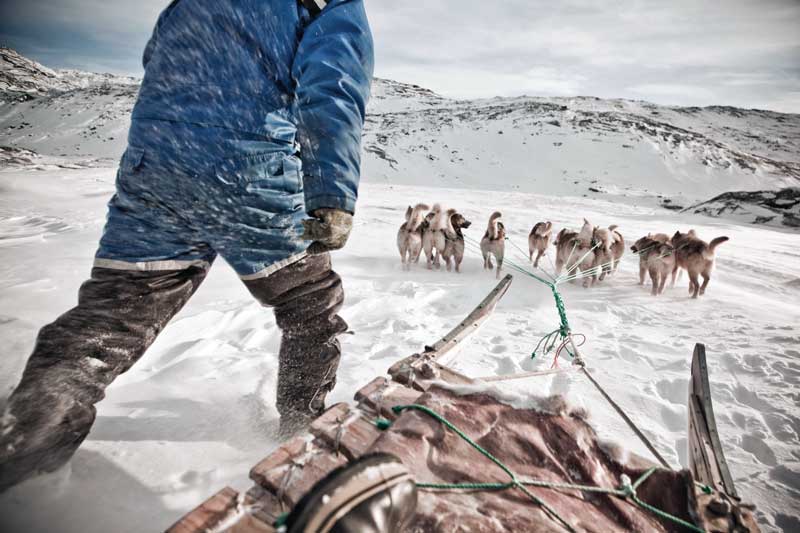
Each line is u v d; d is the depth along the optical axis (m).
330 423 1.27
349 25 1.70
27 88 196.00
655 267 7.91
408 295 6.70
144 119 1.66
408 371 1.67
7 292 4.93
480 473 1.13
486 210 23.31
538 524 1.04
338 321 2.23
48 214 13.54
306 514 0.80
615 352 4.77
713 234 18.72
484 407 1.32
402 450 1.12
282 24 1.67
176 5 1.67
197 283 1.96
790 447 3.08
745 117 154.38
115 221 1.76
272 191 1.78
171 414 2.50
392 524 0.82
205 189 1.67
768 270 10.58
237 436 2.32
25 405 1.53
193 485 1.91
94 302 1.72
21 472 1.57
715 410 3.60
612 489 1.24
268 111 1.70
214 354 3.62
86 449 2.06
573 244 8.70
